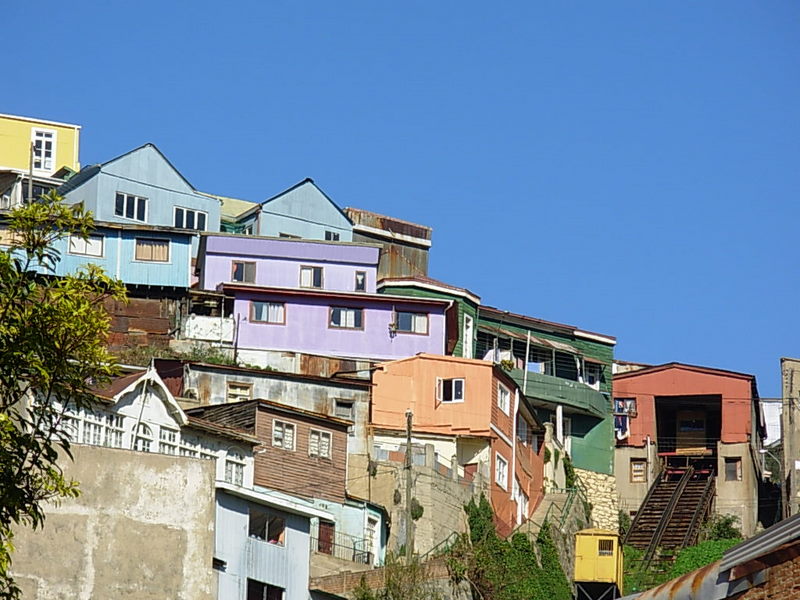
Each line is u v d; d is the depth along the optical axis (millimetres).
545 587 107625
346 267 134000
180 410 83125
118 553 69438
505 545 108125
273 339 127125
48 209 41438
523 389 139375
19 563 67250
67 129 160000
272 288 127875
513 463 119750
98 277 41750
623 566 124250
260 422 96375
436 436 115188
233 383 113312
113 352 121250
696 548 127750
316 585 82375
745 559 33688
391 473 103750
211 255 131625
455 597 95375
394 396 116875
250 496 74562
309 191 150125
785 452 141375
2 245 120000
